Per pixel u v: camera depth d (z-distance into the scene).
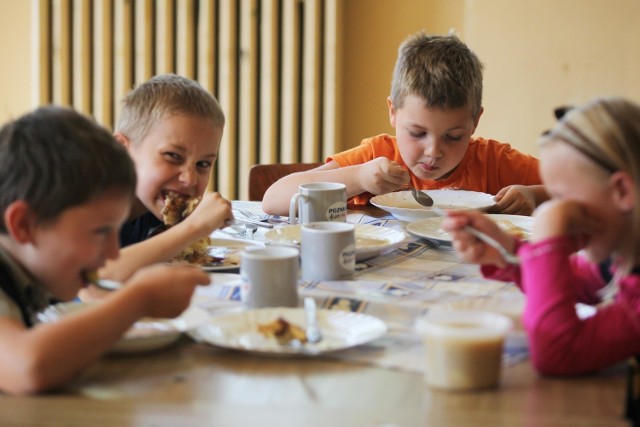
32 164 1.03
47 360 0.91
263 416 0.84
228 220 1.53
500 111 3.44
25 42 3.87
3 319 0.98
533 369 0.99
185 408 0.86
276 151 3.58
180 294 1.03
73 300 1.33
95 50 3.66
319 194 1.77
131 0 3.62
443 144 2.21
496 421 0.83
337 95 3.48
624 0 3.26
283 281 1.22
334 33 3.43
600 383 0.95
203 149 1.87
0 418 0.83
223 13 3.49
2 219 1.05
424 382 0.95
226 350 1.05
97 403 0.88
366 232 1.74
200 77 3.57
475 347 0.91
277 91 3.55
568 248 1.00
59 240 1.05
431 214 1.87
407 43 2.27
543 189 2.12
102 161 1.06
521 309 1.20
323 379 0.95
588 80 3.33
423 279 1.42
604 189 1.00
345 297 1.27
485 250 1.18
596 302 1.22
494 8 3.38
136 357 1.03
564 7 3.32
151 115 1.84
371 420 0.83
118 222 1.10
